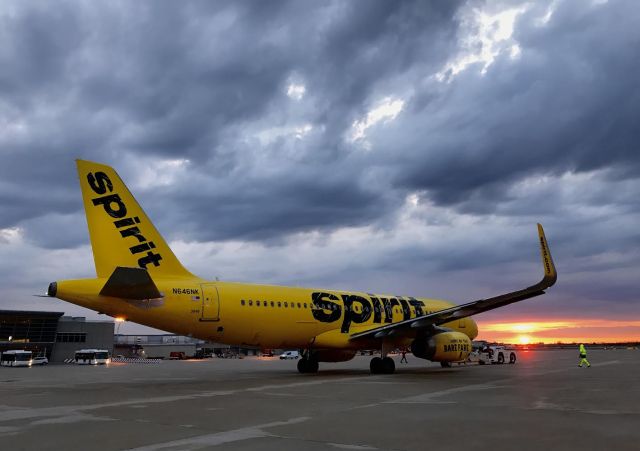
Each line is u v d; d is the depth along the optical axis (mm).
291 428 8750
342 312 25125
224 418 9953
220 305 20797
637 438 7723
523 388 16125
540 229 20953
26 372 31703
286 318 22969
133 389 16812
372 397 13680
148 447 7254
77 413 10852
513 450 6930
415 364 38500
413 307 28891
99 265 18391
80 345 71125
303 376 23188
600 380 19531
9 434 8352
